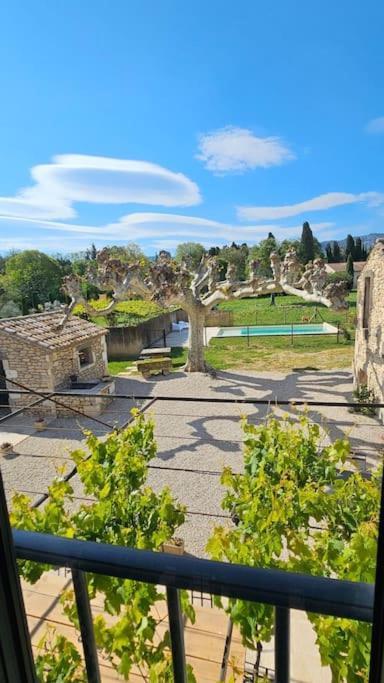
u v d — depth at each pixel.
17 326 13.08
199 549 6.29
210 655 2.01
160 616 2.10
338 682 1.53
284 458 3.56
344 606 0.74
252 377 16.05
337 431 10.48
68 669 1.61
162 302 15.14
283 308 33.84
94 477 3.29
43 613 2.20
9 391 5.77
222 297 15.62
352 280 16.19
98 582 1.51
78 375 14.17
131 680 1.84
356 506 2.96
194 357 16.97
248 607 1.60
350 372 16.12
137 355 21.58
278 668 0.85
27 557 0.99
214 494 7.93
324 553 2.16
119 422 12.20
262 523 2.62
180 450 9.98
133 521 2.91
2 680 0.87
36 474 9.15
